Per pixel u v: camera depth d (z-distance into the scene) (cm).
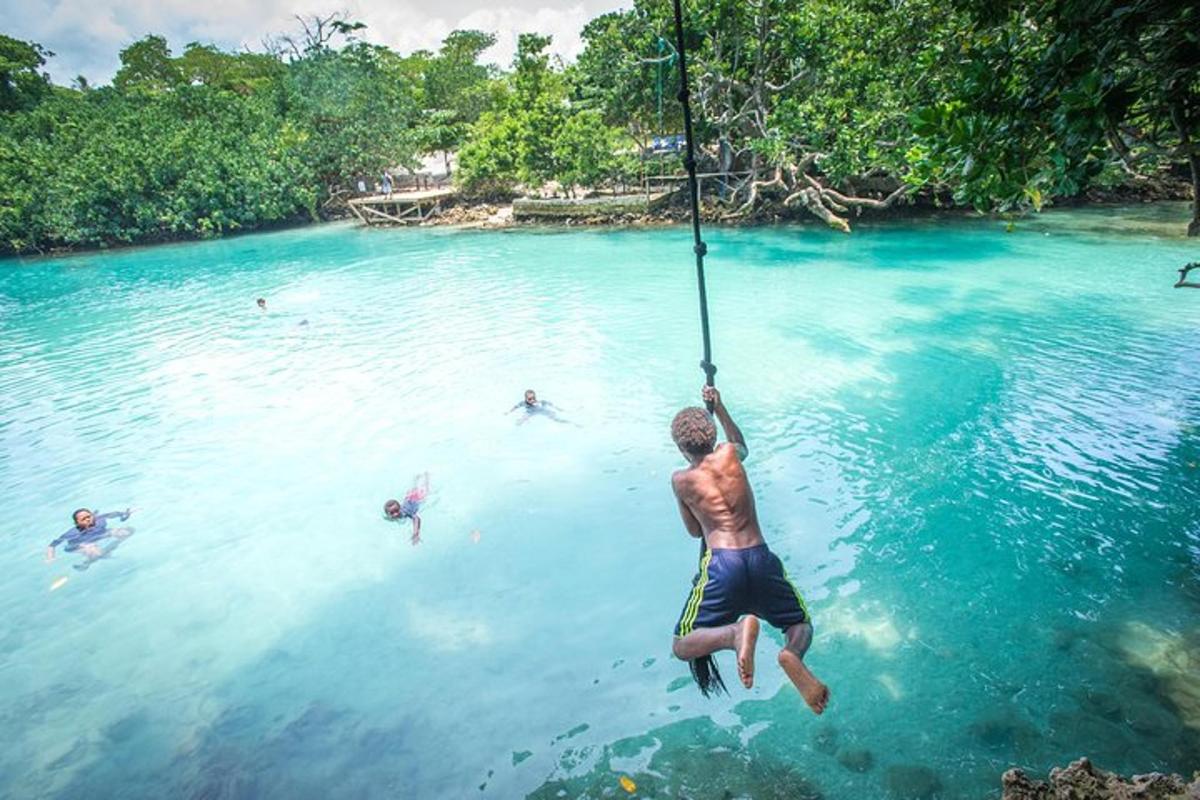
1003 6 688
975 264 1984
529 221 3409
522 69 3478
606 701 568
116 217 3597
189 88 4362
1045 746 482
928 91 1734
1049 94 561
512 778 500
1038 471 873
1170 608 618
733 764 491
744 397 1160
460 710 572
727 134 2870
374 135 4078
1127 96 538
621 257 2428
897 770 473
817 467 923
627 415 1134
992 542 736
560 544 809
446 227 3575
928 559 717
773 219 2892
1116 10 526
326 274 2517
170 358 1609
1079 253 2005
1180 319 1393
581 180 3312
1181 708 506
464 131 4556
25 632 716
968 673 558
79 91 5538
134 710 603
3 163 3488
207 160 3681
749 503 409
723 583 387
